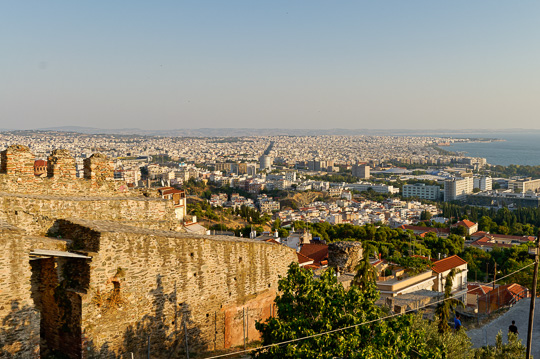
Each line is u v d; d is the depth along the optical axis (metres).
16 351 19.31
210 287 27.53
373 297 23.72
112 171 30.69
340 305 22.86
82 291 21.91
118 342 22.84
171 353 25.22
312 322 22.78
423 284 63.25
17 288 19.45
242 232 135.25
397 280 59.88
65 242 22.59
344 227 142.12
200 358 26.00
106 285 22.45
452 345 28.14
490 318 46.97
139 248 23.83
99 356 22.09
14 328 19.28
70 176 28.09
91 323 21.86
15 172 25.47
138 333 23.72
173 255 25.48
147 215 29.22
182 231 31.14
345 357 21.17
